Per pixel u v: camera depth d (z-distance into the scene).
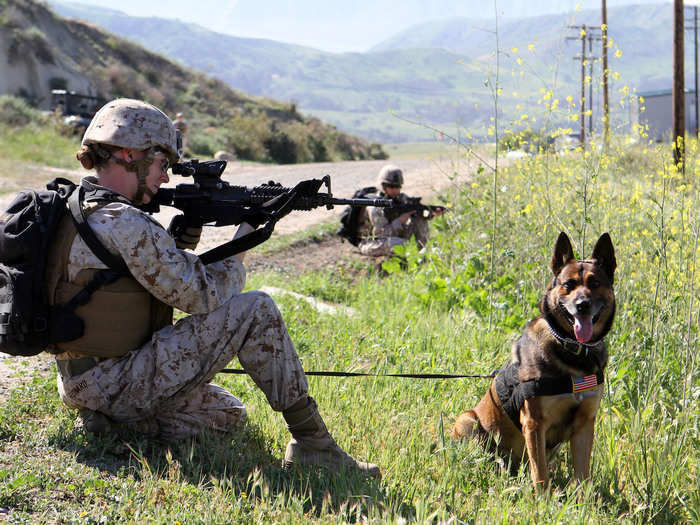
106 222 2.86
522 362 3.67
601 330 3.60
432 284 7.39
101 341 3.04
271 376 3.28
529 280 6.80
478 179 8.12
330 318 6.58
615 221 6.07
